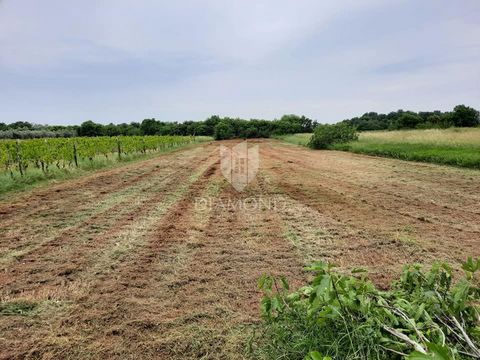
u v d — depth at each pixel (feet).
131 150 76.18
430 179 37.91
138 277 13.37
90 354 8.74
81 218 22.50
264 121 239.09
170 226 20.56
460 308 6.54
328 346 6.40
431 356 4.29
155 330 9.77
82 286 12.62
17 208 25.40
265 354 8.31
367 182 36.83
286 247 16.79
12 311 10.85
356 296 6.75
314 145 101.04
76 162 49.11
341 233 18.95
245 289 12.30
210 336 9.41
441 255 15.61
